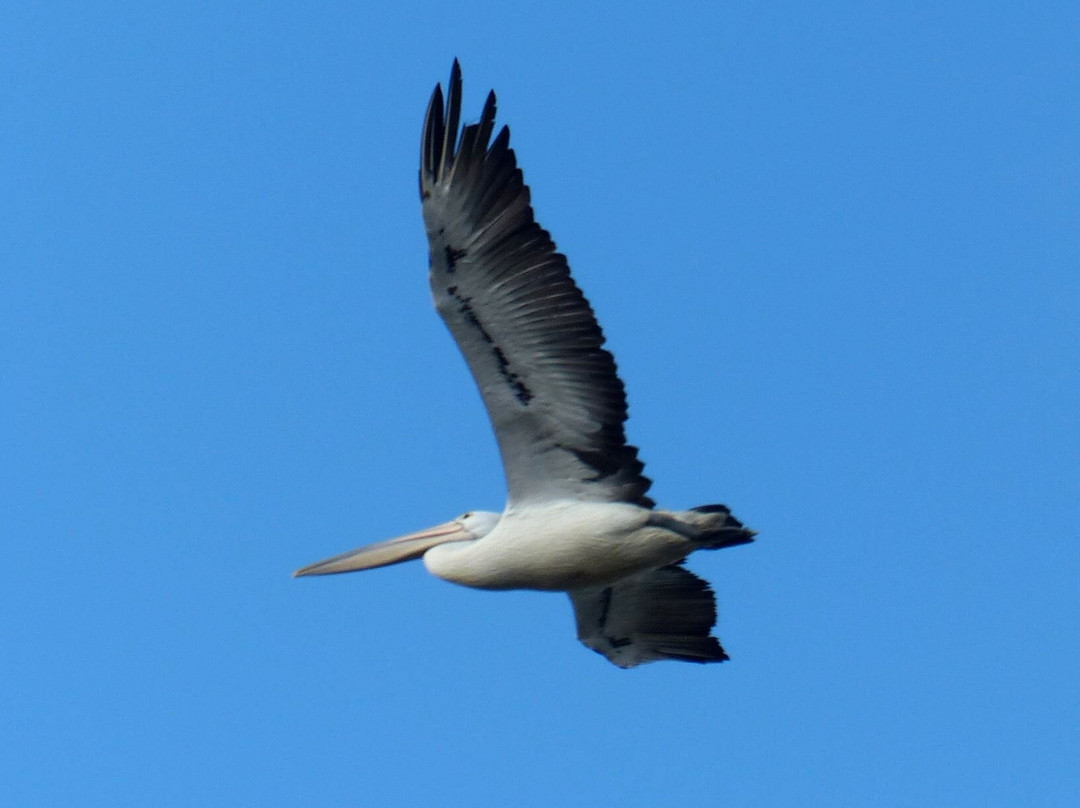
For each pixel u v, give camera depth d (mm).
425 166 14062
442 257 14344
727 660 17719
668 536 15531
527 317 14516
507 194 14250
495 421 15234
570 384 14820
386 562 17453
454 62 14141
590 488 15469
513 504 15695
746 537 15711
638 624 17953
